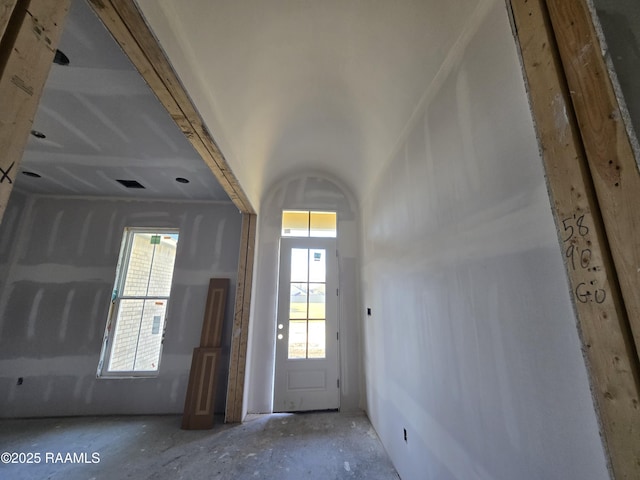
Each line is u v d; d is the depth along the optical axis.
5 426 2.85
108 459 2.29
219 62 1.56
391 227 2.32
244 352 3.08
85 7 1.24
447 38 1.33
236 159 2.34
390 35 1.51
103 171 2.94
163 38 1.12
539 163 0.85
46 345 3.22
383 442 2.46
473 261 1.18
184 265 3.59
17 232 3.41
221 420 2.99
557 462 0.77
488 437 1.06
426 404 1.61
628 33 0.72
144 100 1.89
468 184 1.22
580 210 0.69
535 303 0.86
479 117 1.15
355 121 2.41
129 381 3.23
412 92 1.72
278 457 2.29
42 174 3.02
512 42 0.97
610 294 0.62
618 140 0.64
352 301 3.56
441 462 1.42
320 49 1.74
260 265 3.57
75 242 3.51
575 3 0.75
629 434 0.58
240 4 1.34
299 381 3.27
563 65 0.76
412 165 1.86
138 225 3.65
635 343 0.58
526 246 0.90
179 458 2.29
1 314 3.22
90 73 1.65
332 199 3.83
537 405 0.84
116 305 3.48
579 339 0.70
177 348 3.35
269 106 2.20
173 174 3.00
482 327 1.11
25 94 0.55
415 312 1.79
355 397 3.28
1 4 0.51
